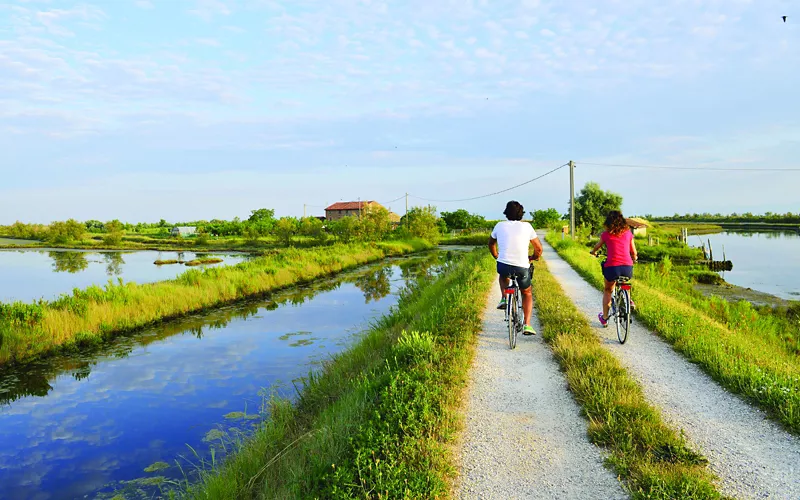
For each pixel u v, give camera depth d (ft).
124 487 19.57
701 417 15.96
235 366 35.22
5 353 36.45
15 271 110.32
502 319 31.55
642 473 12.32
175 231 281.95
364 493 11.76
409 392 17.75
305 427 21.08
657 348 24.08
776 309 58.39
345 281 84.74
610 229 25.11
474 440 14.98
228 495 15.87
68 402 28.96
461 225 288.92
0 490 19.49
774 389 16.60
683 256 130.41
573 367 20.36
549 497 11.84
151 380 32.63
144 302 52.31
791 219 431.02
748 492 11.55
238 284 67.87
